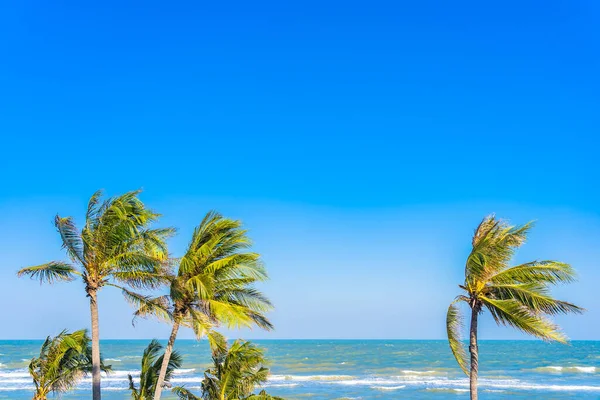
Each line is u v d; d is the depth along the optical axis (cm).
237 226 1823
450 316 1728
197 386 6181
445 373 8162
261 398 1970
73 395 5322
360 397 5516
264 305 1800
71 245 1744
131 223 1733
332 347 16325
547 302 1614
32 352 12631
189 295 1744
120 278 1769
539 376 7688
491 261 1647
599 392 5762
